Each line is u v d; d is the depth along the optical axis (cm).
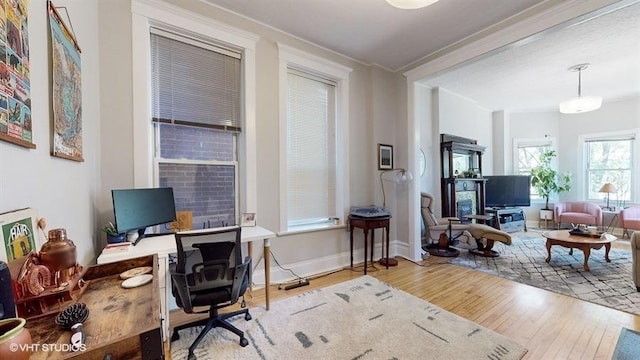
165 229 237
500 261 377
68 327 79
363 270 340
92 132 193
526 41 269
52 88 127
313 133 345
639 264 268
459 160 541
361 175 380
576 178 623
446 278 311
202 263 173
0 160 88
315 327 205
